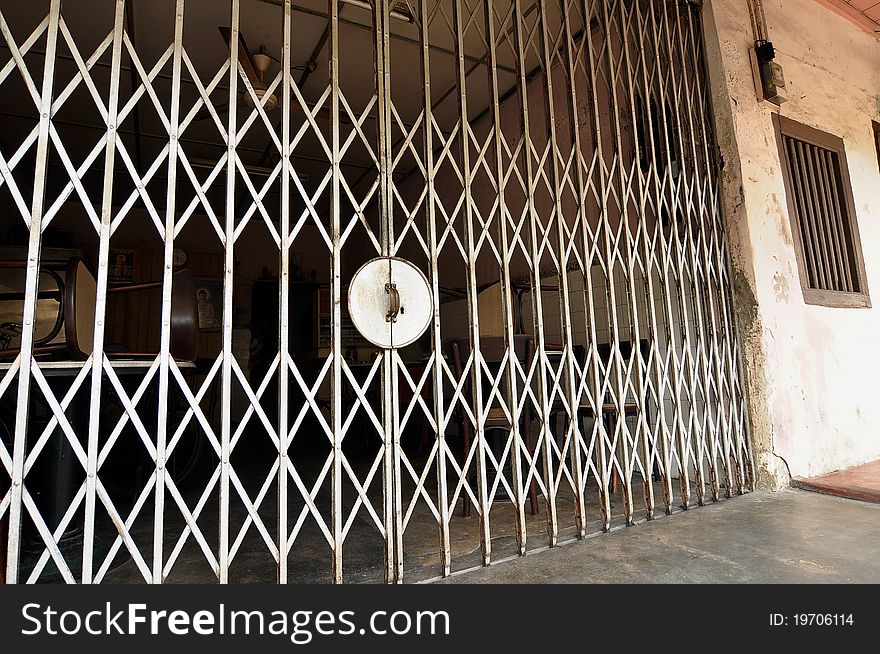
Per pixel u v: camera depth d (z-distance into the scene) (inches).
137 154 202.4
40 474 106.0
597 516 106.3
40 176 57.9
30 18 145.5
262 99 71.3
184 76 175.9
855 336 144.5
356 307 74.0
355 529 103.8
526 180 93.4
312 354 265.9
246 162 240.4
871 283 154.4
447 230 83.8
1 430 95.0
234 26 70.0
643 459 101.3
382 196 78.7
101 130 208.7
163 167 233.6
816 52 155.2
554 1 146.7
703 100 129.9
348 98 197.5
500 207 89.4
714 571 74.3
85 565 57.3
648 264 106.9
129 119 200.2
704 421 113.3
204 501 63.6
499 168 90.3
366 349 281.6
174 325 80.4
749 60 134.5
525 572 76.3
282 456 67.9
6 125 205.2
